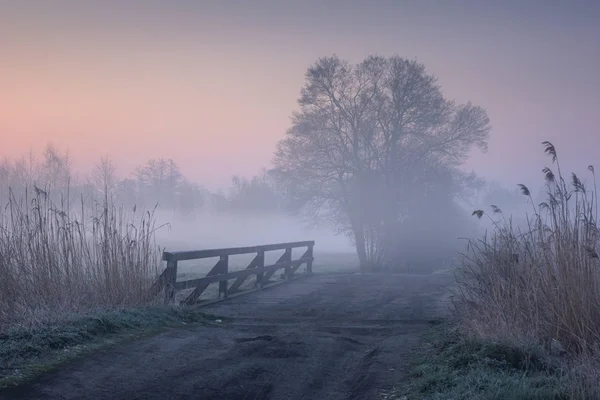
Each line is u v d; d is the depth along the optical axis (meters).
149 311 10.75
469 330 8.84
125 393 6.74
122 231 11.88
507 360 7.59
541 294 8.76
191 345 9.09
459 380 7.05
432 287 17.75
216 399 6.81
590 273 8.45
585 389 6.12
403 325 11.57
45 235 10.60
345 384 7.60
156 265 12.21
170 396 6.78
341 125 36.31
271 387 7.34
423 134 36.06
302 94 36.44
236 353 8.84
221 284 14.49
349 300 14.88
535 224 9.71
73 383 6.84
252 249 16.33
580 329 8.05
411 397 6.97
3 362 7.25
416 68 35.53
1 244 10.10
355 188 35.69
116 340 8.84
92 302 10.48
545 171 9.50
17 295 9.62
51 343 8.06
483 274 10.26
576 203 9.21
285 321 11.92
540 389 6.22
